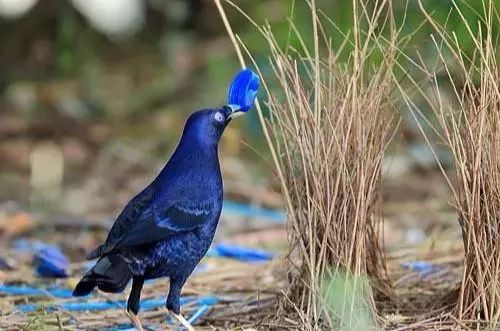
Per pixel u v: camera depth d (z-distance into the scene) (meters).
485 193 8.26
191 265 8.09
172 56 22.77
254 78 8.31
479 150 8.23
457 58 8.81
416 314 8.77
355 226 8.27
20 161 18.61
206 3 23.48
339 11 16.78
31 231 14.23
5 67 22.83
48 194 16.78
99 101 21.36
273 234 13.43
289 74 8.89
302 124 8.52
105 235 13.91
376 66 9.35
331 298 8.25
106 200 16.39
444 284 9.76
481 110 8.23
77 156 18.88
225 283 10.52
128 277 7.77
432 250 11.27
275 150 9.45
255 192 15.82
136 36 23.92
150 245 7.88
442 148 16.73
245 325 8.76
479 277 8.25
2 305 9.73
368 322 8.30
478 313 8.31
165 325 8.95
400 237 12.90
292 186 8.68
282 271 10.50
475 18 10.45
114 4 22.30
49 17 23.30
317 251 8.48
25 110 21.30
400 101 10.70
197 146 8.08
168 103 21.11
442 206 14.55
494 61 8.47
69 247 13.19
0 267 11.68
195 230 7.99
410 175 16.30
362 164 8.40
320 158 8.45
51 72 22.89
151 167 18.11
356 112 8.45
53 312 9.45
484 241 8.26
